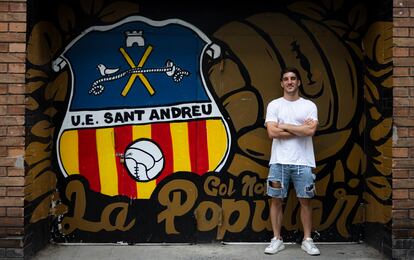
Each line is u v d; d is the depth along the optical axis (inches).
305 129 204.1
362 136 226.4
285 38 224.8
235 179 225.1
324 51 225.5
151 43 223.9
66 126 223.9
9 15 192.2
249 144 225.0
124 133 224.4
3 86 192.4
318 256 207.8
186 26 223.8
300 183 207.3
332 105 225.6
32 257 204.4
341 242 226.4
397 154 197.5
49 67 221.1
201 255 209.3
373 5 215.9
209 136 224.5
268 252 209.9
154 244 224.4
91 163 224.5
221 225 224.8
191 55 224.2
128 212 225.0
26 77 194.2
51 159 223.6
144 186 224.5
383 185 207.0
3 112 192.4
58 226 224.5
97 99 224.2
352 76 225.8
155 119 224.4
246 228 225.6
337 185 226.5
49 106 221.1
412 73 196.7
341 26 225.3
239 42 224.4
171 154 224.4
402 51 196.9
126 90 224.4
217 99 224.2
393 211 197.5
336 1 224.8
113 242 225.1
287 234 226.1
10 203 192.4
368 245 222.4
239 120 224.5
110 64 224.4
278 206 212.7
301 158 206.7
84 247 220.2
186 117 224.2
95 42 223.9
